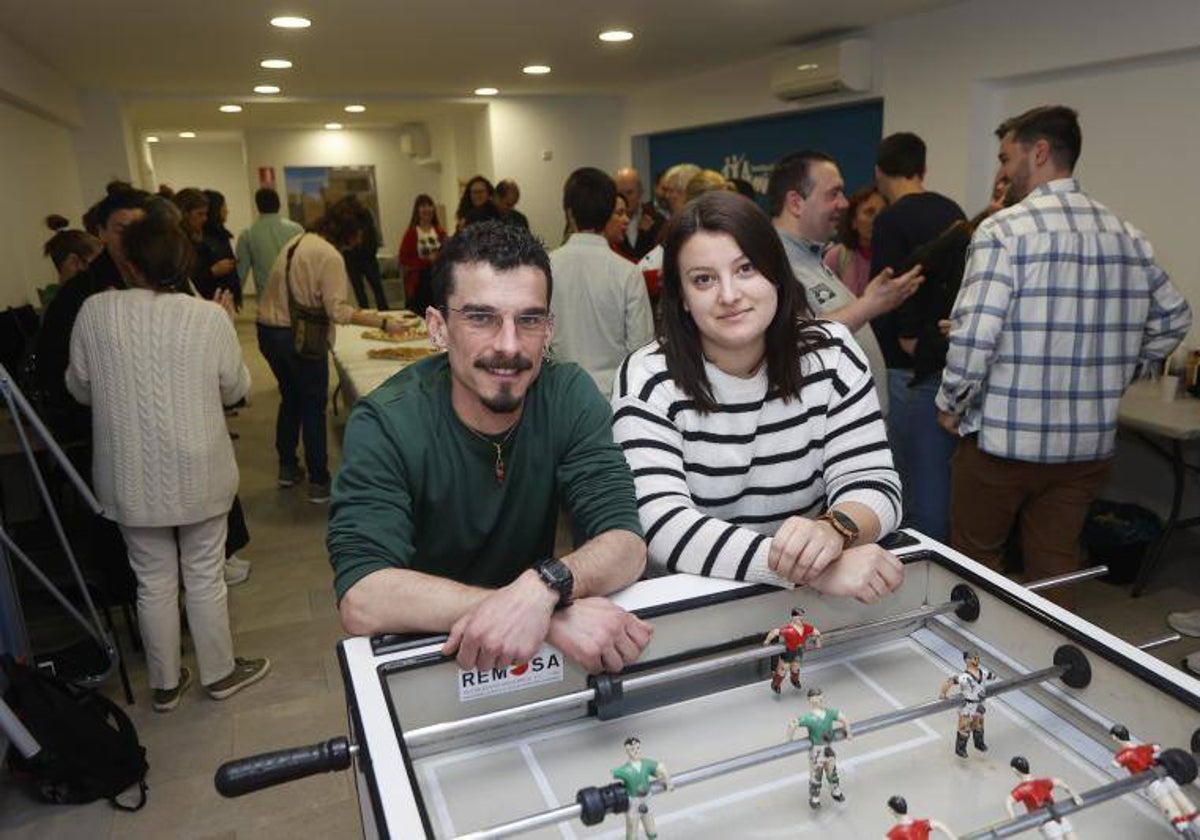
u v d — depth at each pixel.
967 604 0.99
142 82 5.74
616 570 0.97
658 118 6.73
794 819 0.75
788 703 0.92
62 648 2.42
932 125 4.12
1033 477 2.05
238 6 3.58
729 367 1.21
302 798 1.96
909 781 0.79
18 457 2.75
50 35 4.03
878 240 2.57
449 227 9.30
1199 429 2.47
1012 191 2.06
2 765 1.95
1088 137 3.49
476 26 4.14
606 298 2.37
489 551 1.20
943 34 3.97
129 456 2.06
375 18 3.88
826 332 1.26
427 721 0.86
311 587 3.07
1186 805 0.66
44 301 3.91
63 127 5.70
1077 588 2.89
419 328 4.35
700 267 1.12
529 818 0.65
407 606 0.91
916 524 2.56
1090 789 0.74
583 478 1.13
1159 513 3.37
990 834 0.64
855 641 1.03
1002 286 1.91
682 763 0.82
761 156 5.81
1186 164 3.11
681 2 3.73
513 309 0.98
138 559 2.18
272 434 5.09
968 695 0.80
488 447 1.11
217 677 2.33
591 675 0.88
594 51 4.98
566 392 1.17
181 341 2.05
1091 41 3.27
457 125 8.52
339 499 1.04
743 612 0.98
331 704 2.33
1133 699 0.78
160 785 2.01
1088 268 1.90
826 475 1.26
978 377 1.97
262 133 10.98
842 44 4.38
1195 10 2.89
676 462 1.19
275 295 3.76
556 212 7.46
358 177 11.52
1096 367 1.95
